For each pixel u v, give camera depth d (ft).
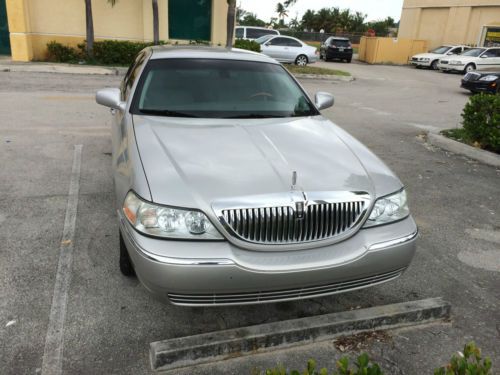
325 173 9.57
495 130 23.86
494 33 95.96
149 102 12.71
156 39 57.00
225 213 8.35
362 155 10.94
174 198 8.45
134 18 59.26
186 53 14.66
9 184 17.13
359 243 9.07
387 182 9.90
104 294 10.75
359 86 57.77
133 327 9.74
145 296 10.77
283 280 8.46
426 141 27.91
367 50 108.68
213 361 8.91
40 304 10.24
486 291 11.87
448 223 15.96
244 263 8.29
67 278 11.28
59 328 9.53
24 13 53.06
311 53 75.77
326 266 8.63
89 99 35.19
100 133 25.12
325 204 8.78
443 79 73.15
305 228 8.67
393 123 33.53
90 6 54.29
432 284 12.05
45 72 49.70
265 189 8.73
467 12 99.55
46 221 14.25
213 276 8.20
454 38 103.24
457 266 13.07
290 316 10.46
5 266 11.62
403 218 9.79
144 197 8.57
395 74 78.69
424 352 9.51
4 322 9.59
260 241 8.50
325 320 9.68
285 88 14.37
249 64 14.70
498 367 9.22
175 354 8.58
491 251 14.06
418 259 13.32
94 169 19.22
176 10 60.44
